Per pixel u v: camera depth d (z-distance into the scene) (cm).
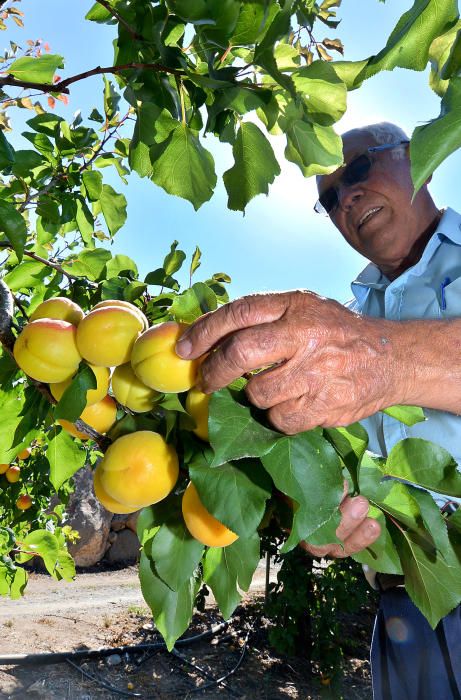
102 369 37
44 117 60
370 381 33
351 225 91
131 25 40
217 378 31
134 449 33
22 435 43
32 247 71
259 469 32
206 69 42
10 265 67
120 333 34
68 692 198
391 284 81
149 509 37
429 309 77
